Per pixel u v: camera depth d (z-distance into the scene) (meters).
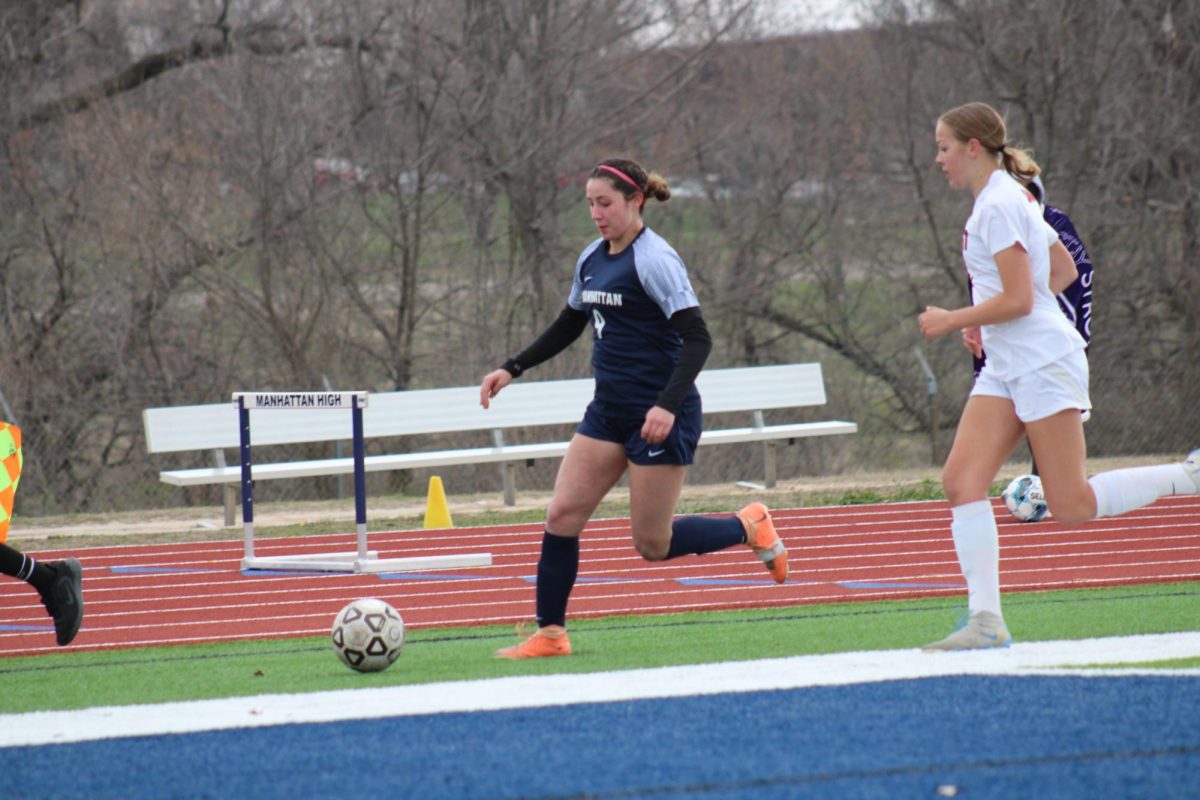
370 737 17.41
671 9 86.62
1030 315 21.47
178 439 48.81
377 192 79.38
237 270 77.75
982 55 87.81
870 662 21.88
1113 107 85.31
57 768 16.38
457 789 14.51
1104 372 74.69
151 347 74.62
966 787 13.87
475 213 82.50
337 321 77.25
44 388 72.75
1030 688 18.91
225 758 16.52
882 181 93.31
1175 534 38.78
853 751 15.55
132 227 76.19
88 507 68.19
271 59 79.69
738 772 14.77
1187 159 83.38
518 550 39.88
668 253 22.16
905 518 44.44
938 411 80.19
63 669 24.75
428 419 52.38
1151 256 81.06
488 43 82.62
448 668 23.00
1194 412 73.88
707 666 22.16
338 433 51.41
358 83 79.62
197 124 78.62
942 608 28.52
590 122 85.50
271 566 35.59
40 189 78.19
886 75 92.62
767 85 94.88
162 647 27.06
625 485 61.41
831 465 73.75
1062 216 30.73
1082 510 21.81
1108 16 85.06
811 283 93.12
